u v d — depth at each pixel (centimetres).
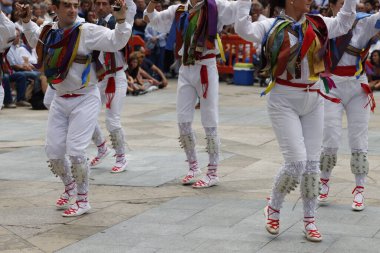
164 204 762
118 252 605
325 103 731
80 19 716
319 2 1892
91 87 712
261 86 1955
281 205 642
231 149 1066
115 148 927
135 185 854
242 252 600
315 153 630
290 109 616
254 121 1339
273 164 960
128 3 811
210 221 693
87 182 724
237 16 605
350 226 673
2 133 1226
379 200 769
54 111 714
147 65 1883
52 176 907
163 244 625
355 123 728
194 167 858
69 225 691
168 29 863
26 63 1541
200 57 822
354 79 720
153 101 1633
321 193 752
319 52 611
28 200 789
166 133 1212
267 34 612
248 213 720
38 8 1571
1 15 791
